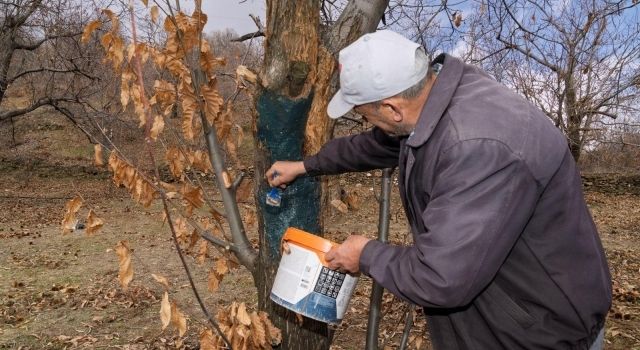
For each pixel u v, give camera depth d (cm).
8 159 2142
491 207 165
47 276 856
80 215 1448
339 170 232
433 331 215
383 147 231
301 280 209
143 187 213
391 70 180
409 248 186
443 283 167
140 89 186
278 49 210
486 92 179
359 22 223
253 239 895
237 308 216
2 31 1433
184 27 195
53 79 1427
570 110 634
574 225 183
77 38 1370
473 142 167
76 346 578
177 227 234
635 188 1852
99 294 753
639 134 721
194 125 220
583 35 596
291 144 226
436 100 180
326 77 220
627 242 1163
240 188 253
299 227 235
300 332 238
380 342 523
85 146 2284
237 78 236
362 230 1135
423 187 185
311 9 208
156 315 669
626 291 737
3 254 1012
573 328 191
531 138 170
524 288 189
